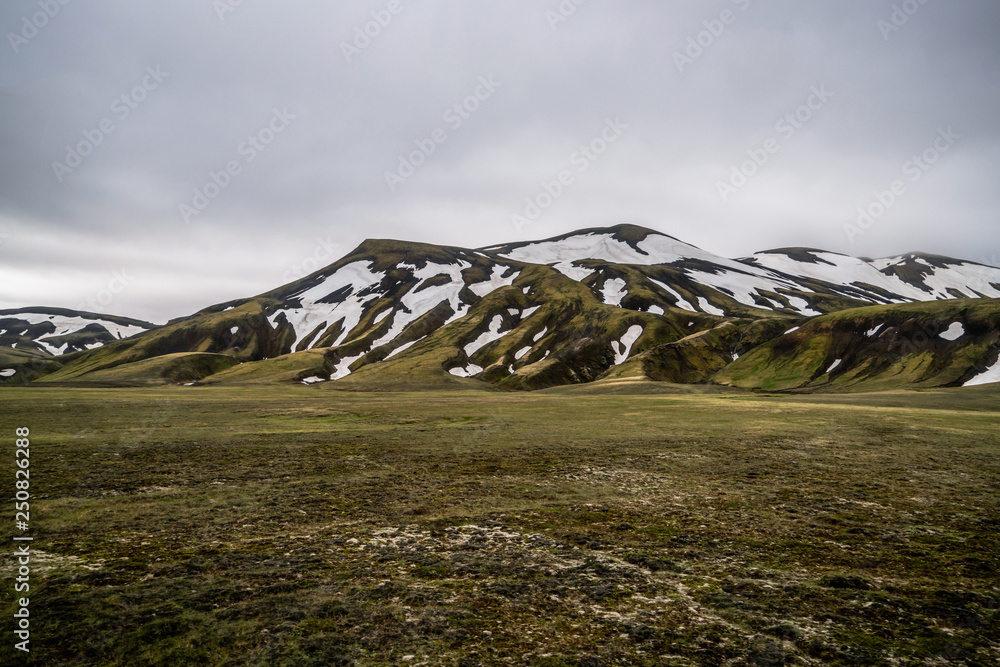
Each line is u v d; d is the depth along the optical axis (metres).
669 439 45.19
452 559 16.83
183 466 30.81
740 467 33.19
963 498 25.56
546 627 12.33
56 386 122.75
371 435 46.09
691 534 19.70
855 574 15.91
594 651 11.27
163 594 13.52
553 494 25.83
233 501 23.23
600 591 14.46
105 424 49.69
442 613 12.91
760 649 11.42
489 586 14.68
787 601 13.98
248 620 12.27
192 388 121.25
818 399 89.50
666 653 11.25
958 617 13.12
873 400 85.38
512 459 35.25
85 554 16.39
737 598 14.11
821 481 29.30
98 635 11.33
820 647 11.53
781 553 17.77
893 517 22.23
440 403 84.19
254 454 35.50
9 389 100.88
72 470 28.62
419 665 10.55
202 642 11.18
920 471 32.12
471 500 24.41
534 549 17.89
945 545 18.64
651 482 28.88
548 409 74.12
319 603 13.25
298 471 30.30
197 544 17.64
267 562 16.08
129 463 31.19
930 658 11.19
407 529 19.86
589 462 34.41
